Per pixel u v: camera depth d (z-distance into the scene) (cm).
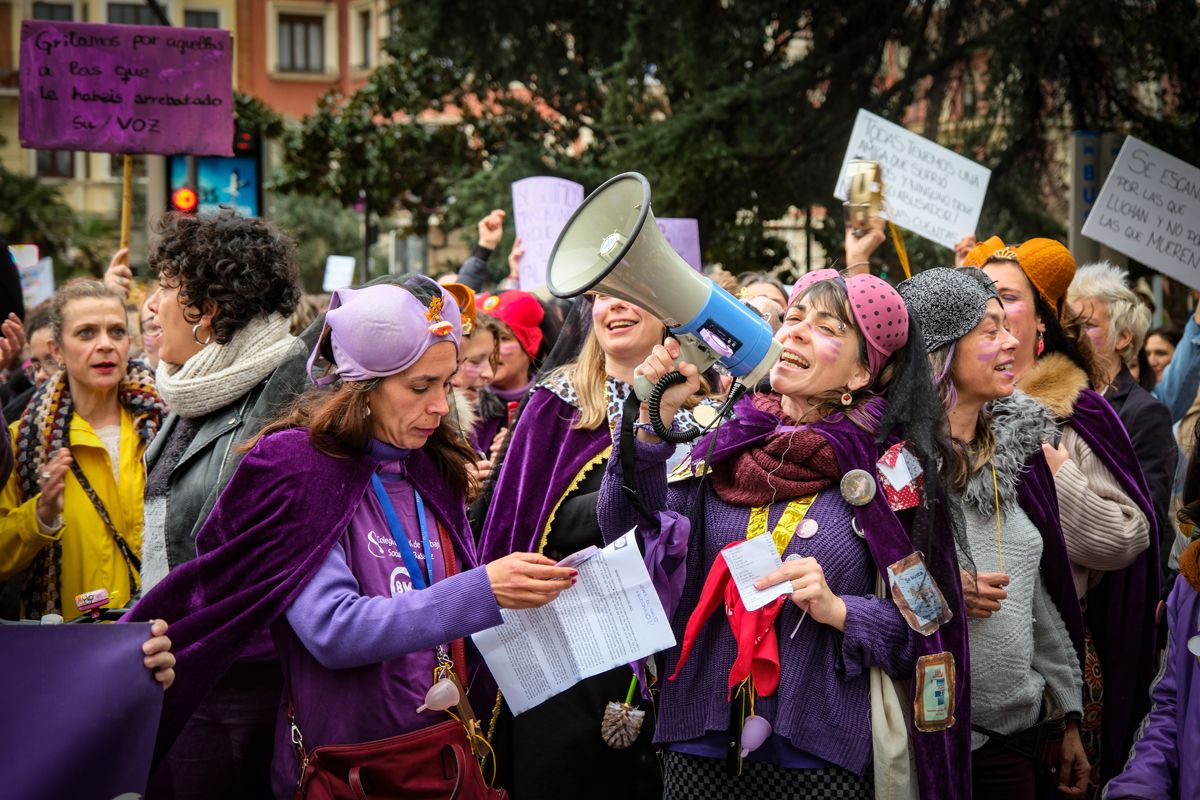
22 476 411
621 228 272
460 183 1645
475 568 274
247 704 317
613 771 367
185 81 566
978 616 322
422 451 298
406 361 269
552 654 281
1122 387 488
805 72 1282
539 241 682
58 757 252
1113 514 374
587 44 1545
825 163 1309
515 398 568
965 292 330
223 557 270
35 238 3297
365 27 4094
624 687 367
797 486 303
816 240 1395
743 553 286
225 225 343
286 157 2050
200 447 335
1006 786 345
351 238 3200
